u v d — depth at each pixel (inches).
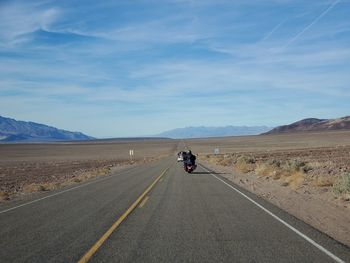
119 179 1212.5
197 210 584.4
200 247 368.8
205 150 4554.6
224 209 591.8
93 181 1176.2
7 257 341.4
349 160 1625.2
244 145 5349.4
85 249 364.2
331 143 4488.2
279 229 445.4
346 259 326.6
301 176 961.5
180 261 324.5
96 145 7795.3
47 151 5418.3
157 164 2178.9
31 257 340.2
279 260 325.1
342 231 446.0
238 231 437.1
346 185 676.1
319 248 361.7
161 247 369.4
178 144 7485.2
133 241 393.7
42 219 531.8
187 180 1115.3
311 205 630.5
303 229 444.8
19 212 602.5
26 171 2048.5
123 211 581.9
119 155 4175.7
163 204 648.4
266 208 598.9
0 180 1530.5
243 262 320.8
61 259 332.5
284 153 2662.4
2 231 454.9
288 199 713.0
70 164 2642.7
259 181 1079.6
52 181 1430.9
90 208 620.7
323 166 1289.4
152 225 474.0
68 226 476.4
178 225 473.1
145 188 912.3
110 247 370.3
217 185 967.6
